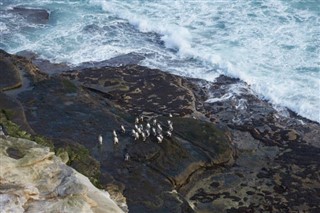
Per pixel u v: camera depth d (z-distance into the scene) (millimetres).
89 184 21797
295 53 36750
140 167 26781
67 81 32250
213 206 26188
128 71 35250
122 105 32031
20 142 22250
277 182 27438
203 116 31594
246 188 27141
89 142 27969
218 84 34344
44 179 20203
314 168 28094
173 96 32938
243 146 29656
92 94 32156
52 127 28641
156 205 24641
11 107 29047
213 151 28438
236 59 36438
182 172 27031
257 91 33656
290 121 31391
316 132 30531
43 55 37594
